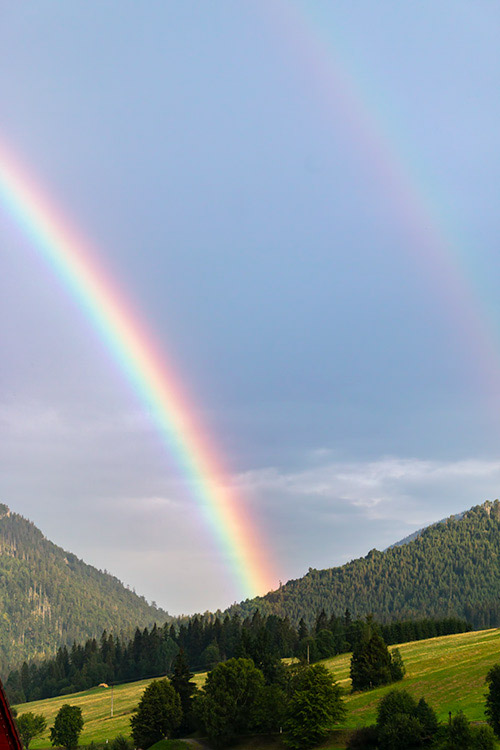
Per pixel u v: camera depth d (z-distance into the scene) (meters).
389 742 94.06
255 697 125.25
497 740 88.12
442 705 115.31
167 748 118.50
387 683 139.38
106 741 134.62
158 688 132.88
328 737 109.31
